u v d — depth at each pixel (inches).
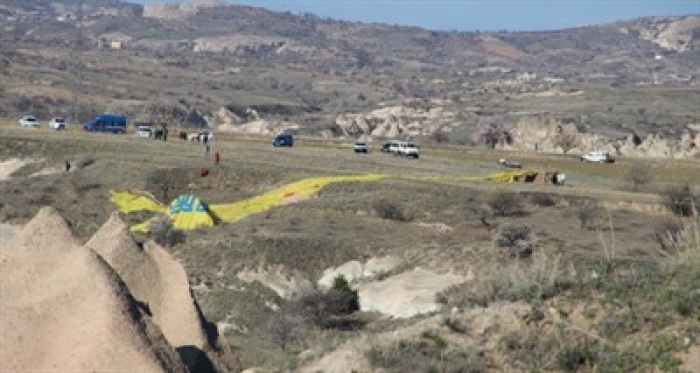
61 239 2235.5
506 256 5428.2
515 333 1792.6
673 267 1903.3
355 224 7490.2
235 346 3398.1
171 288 2519.7
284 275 6003.9
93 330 1898.4
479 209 7854.3
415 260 5831.7
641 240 6432.1
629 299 1809.8
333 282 5477.4
